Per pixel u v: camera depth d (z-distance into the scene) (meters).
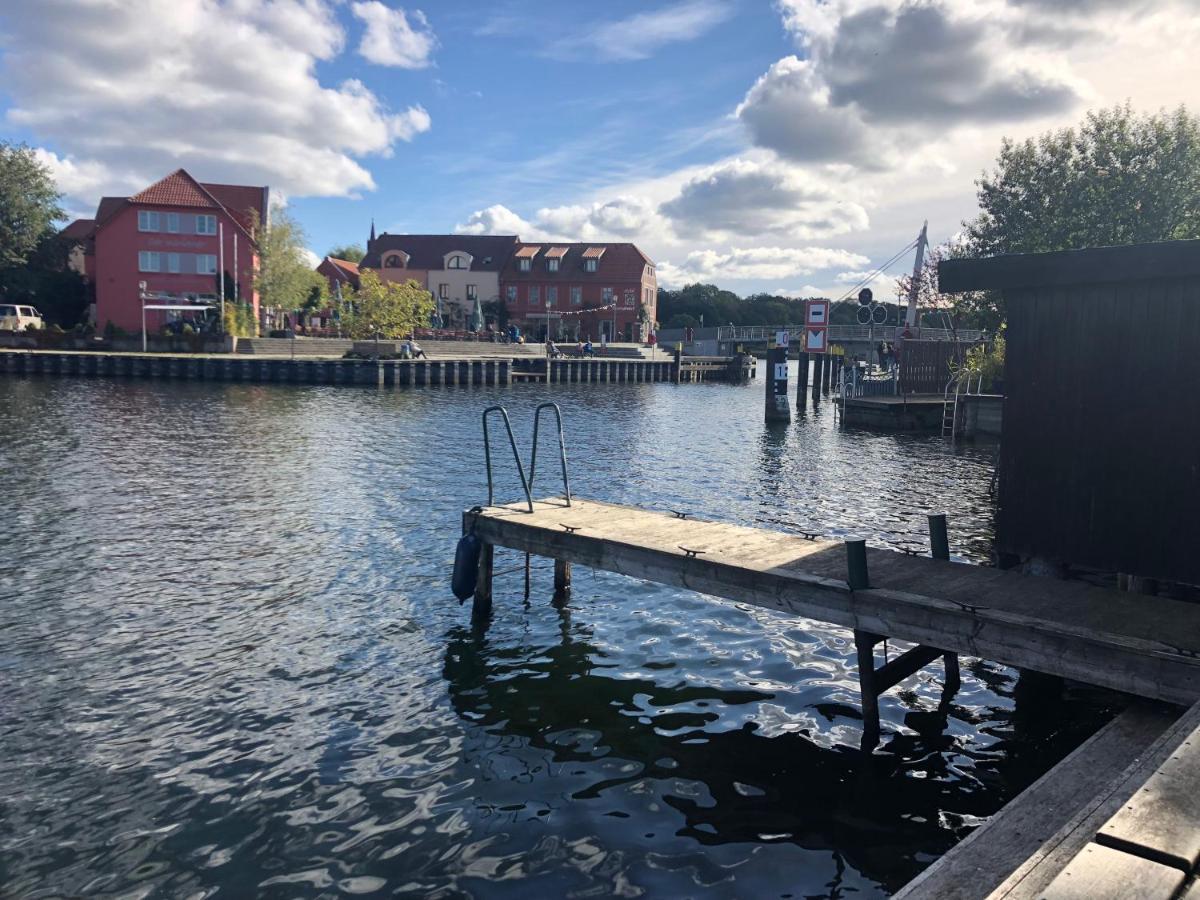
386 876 4.88
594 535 8.53
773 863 5.00
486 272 83.94
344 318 59.94
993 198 33.25
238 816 5.51
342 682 7.69
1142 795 3.04
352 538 12.90
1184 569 6.38
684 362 67.81
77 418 27.50
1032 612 6.02
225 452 21.47
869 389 36.03
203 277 59.06
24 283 58.25
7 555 11.63
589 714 7.08
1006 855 3.81
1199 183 27.45
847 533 13.88
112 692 7.41
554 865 4.98
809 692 7.55
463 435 26.16
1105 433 6.80
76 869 4.95
